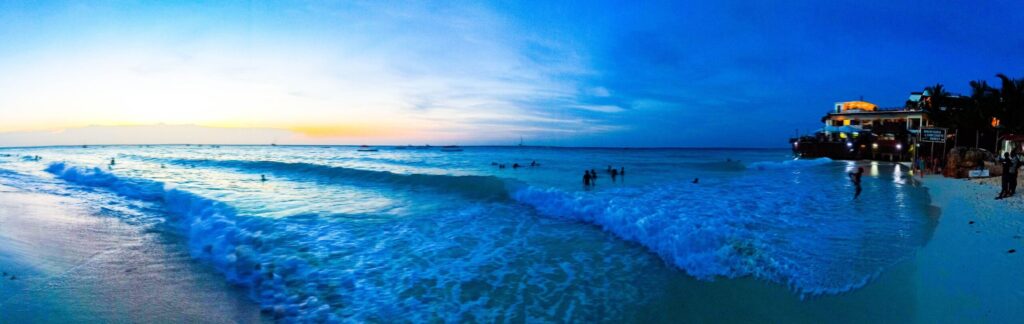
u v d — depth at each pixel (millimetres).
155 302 6098
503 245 9305
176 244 9430
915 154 26828
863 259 7445
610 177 28406
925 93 49781
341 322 5590
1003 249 7230
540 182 24812
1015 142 33219
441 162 51250
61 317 5406
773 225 10617
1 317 5246
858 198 15539
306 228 10805
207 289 6680
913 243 8430
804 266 7168
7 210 12906
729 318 5633
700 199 16000
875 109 54562
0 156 61781
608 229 10719
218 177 25422
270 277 7188
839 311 5566
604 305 6141
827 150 47938
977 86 36781
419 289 6758
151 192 17953
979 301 5270
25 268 7074
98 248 8875
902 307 5477
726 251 7953
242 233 9977
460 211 13289
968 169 22516
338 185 20781
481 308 6066
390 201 15445
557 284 6969
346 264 7953
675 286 6758
